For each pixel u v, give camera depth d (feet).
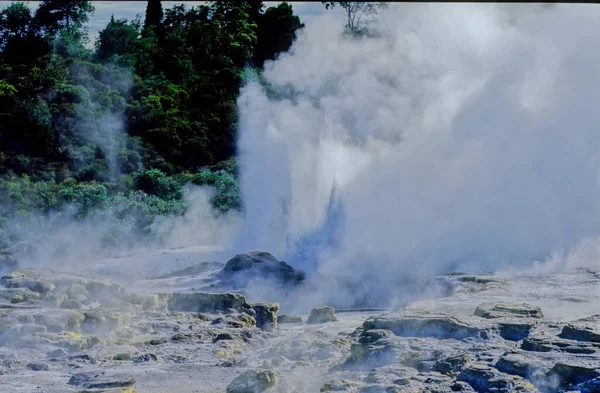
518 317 57.41
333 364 53.52
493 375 44.06
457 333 53.31
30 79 239.71
